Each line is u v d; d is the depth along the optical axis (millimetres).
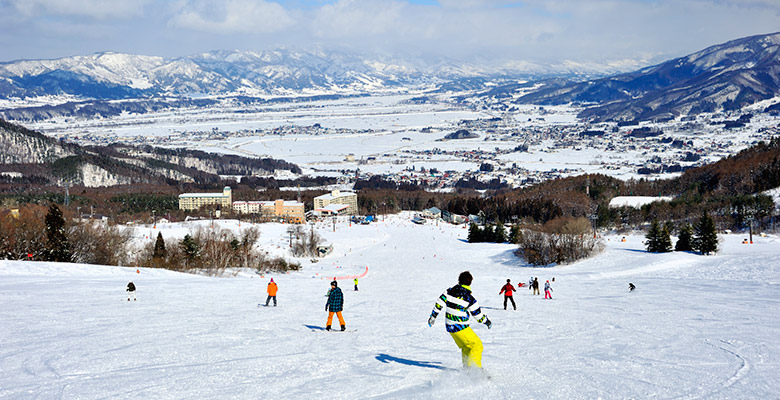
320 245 169750
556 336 23219
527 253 128125
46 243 90125
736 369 15414
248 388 13812
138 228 179000
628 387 13609
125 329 24109
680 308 33594
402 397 12906
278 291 52000
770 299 38875
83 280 53969
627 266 96688
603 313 32406
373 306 38469
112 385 14078
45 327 24422
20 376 15109
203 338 21844
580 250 121625
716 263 80062
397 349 19734
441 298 15328
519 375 15062
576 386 13766
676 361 16766
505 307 36875
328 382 14422
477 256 152375
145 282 57125
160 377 14961
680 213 190250
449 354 18672
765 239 137125
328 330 24969
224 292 48438
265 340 21688
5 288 42875
